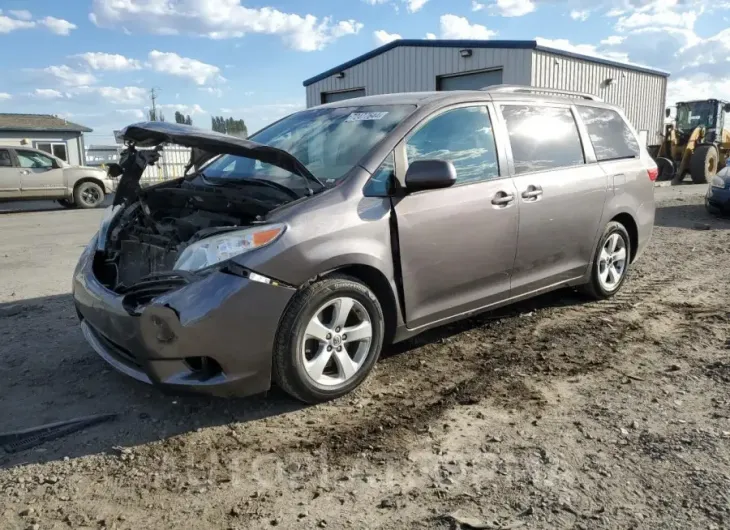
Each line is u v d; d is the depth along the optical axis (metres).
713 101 19.22
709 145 18.36
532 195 4.58
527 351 4.43
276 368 3.42
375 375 4.03
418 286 3.94
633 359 4.27
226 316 3.18
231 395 3.35
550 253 4.86
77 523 2.57
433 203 3.95
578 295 5.79
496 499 2.70
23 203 19.22
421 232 3.88
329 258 3.44
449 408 3.57
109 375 4.05
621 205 5.50
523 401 3.65
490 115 4.52
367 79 23.59
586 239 5.20
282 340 3.38
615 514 2.58
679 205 12.97
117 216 4.37
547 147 4.90
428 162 3.67
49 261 8.18
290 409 3.56
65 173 16.94
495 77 20.02
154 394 3.76
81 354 4.43
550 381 3.93
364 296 3.65
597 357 4.31
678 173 19.00
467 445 3.16
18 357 4.38
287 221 3.38
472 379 3.96
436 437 3.24
